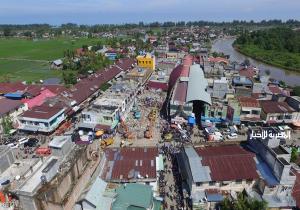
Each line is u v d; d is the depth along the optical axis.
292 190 55.09
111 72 147.75
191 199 54.00
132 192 51.69
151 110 103.69
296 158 68.19
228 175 54.81
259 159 59.19
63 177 46.34
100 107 88.38
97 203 47.94
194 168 55.91
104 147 73.69
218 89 99.06
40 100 107.12
